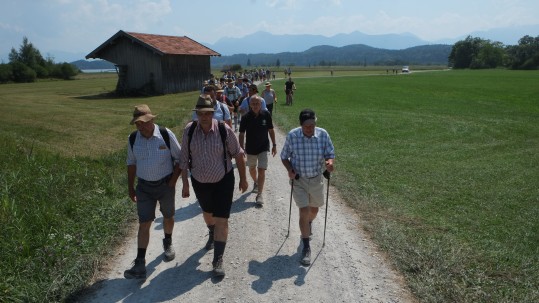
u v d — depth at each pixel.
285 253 5.74
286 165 5.61
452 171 10.37
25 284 4.68
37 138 14.65
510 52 154.62
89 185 8.17
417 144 13.98
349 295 4.69
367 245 5.91
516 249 5.91
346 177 9.44
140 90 39.22
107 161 10.53
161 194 5.21
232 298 4.66
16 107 25.55
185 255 5.70
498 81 56.12
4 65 73.81
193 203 7.80
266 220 6.95
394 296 4.63
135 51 39.19
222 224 5.22
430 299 4.48
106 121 20.02
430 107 26.59
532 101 30.34
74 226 6.30
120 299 4.64
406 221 6.89
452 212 7.48
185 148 5.20
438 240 6.03
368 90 42.22
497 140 14.88
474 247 5.84
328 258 5.55
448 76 74.88
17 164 9.05
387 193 8.38
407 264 5.25
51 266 5.15
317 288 4.85
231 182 5.31
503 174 10.13
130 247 5.93
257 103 7.55
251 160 7.88
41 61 90.50
